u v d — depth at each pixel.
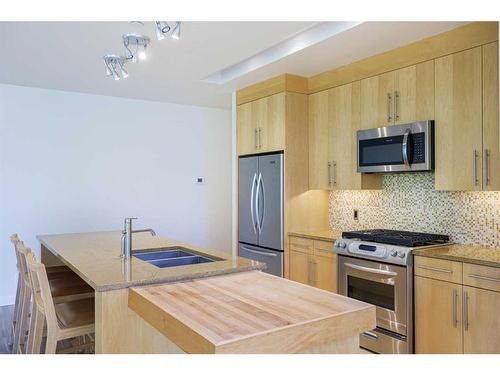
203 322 1.46
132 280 2.01
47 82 4.56
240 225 4.73
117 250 3.00
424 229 3.50
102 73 4.17
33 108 4.80
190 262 2.91
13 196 4.70
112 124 5.31
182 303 1.70
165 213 5.72
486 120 2.76
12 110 4.68
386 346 3.06
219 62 3.76
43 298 2.24
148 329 2.03
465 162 2.88
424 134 3.10
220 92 5.02
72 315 2.52
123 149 5.39
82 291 3.01
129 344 1.99
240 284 2.03
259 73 4.13
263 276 2.22
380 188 3.86
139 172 5.51
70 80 4.47
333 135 3.98
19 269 3.29
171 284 2.04
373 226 3.97
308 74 4.16
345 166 3.85
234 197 4.89
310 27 3.10
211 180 6.14
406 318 2.91
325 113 4.08
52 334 2.25
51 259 3.88
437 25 2.88
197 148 6.01
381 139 3.43
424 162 3.09
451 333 2.66
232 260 2.54
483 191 3.00
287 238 4.12
